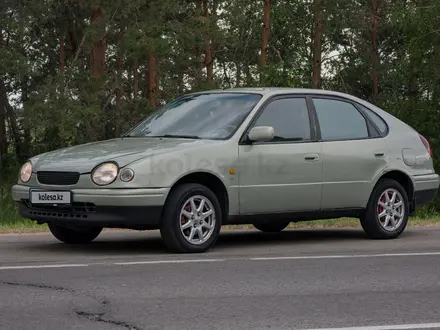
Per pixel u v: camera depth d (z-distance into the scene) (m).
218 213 10.64
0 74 35.78
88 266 9.15
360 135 12.20
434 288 7.96
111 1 30.23
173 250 10.45
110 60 41.75
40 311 6.77
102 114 31.73
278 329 6.21
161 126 11.45
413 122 34.09
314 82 42.69
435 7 31.56
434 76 32.94
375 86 47.72
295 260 9.78
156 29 29.88
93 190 10.02
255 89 11.72
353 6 42.62
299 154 11.35
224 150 10.73
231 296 7.46
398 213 12.54
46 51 41.38
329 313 6.78
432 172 13.04
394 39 48.47
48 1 35.28
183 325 6.32
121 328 6.21
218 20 36.88
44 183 10.39
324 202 11.66
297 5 46.19
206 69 43.06
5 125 44.69
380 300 7.34
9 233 13.07
